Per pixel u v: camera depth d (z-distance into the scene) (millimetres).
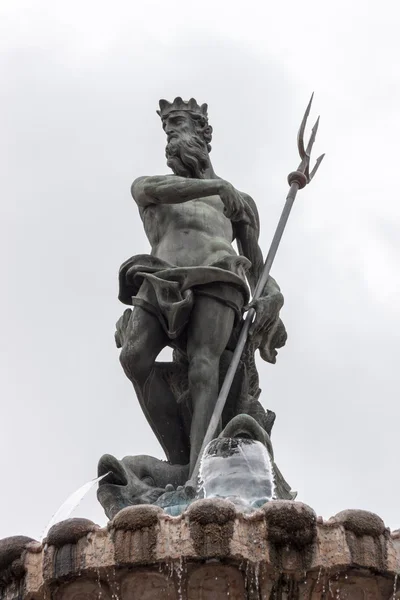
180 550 7637
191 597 7738
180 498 9352
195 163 11062
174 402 10602
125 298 10719
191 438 10109
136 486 9758
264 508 7727
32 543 8062
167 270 10398
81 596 7895
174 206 10875
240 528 7711
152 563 7668
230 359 10609
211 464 9180
